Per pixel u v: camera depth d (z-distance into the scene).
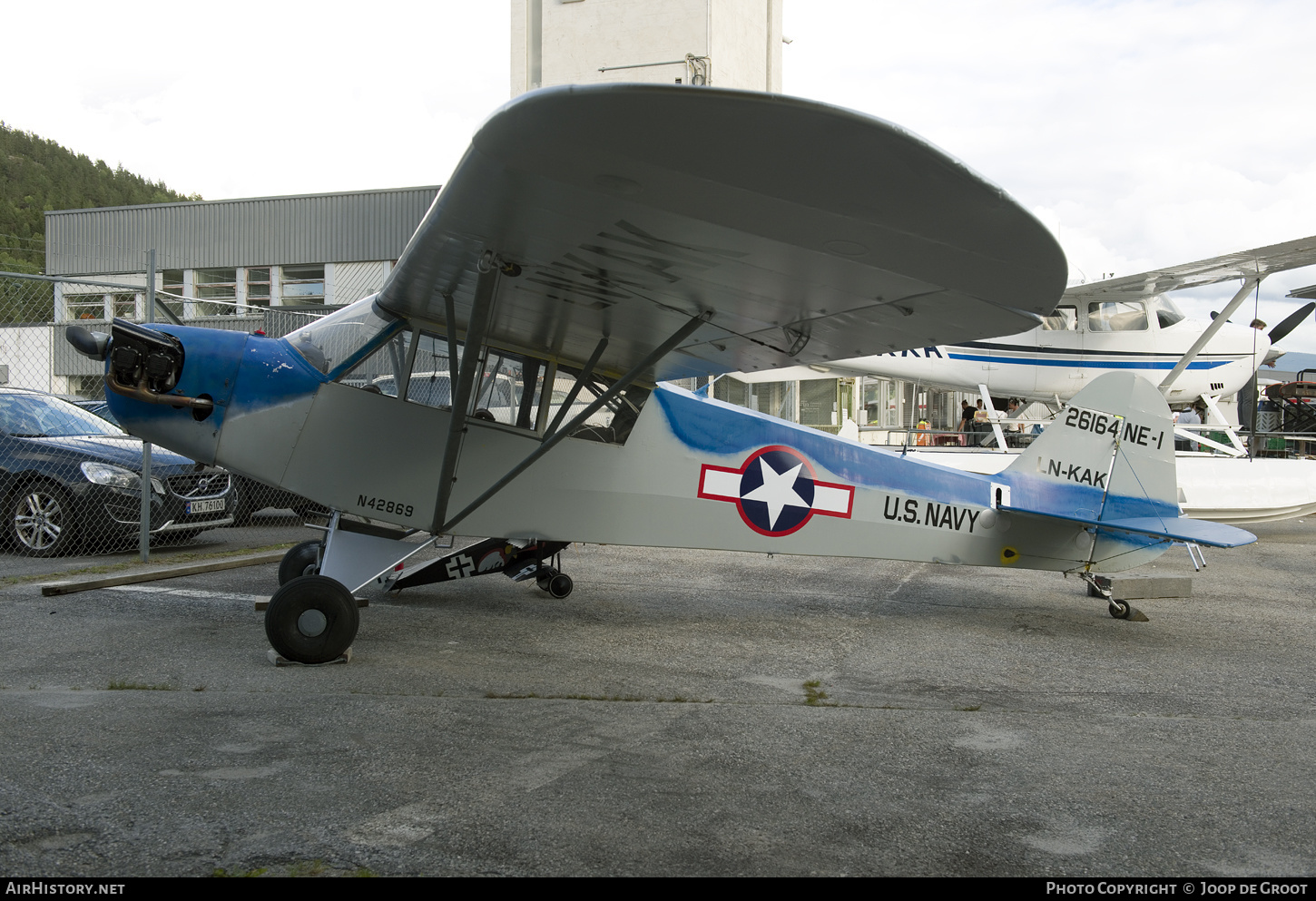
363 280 21.78
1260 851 2.28
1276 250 9.94
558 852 2.13
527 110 2.22
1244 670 4.33
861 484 5.48
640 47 23.64
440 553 6.25
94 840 2.11
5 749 2.70
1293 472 10.95
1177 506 5.78
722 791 2.58
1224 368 12.13
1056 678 4.10
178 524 6.96
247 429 4.35
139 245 22.94
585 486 4.97
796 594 6.25
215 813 2.29
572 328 4.36
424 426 4.66
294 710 3.20
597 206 2.71
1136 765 2.93
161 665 3.77
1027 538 5.72
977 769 2.84
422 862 2.06
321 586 3.83
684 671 4.02
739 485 5.27
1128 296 12.06
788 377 16.02
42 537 6.74
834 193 2.37
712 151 2.26
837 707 3.53
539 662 4.09
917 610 5.75
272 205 22.06
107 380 4.20
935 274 2.81
